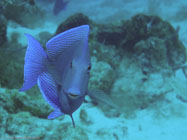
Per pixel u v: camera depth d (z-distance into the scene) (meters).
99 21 14.03
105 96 0.83
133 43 6.98
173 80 6.08
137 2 21.02
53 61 0.72
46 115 3.96
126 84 5.71
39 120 3.73
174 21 13.72
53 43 0.73
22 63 5.78
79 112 4.82
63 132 3.42
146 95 5.47
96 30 6.75
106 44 7.02
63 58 0.71
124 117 5.05
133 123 4.83
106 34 6.86
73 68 0.67
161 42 6.51
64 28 5.46
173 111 5.27
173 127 4.76
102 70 5.50
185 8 16.05
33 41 0.72
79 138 3.38
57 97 0.73
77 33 0.72
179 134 4.50
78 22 5.60
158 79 6.00
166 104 5.40
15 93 3.99
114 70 6.28
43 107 3.96
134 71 6.28
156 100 5.45
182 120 5.05
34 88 4.77
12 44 7.12
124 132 4.17
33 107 3.89
